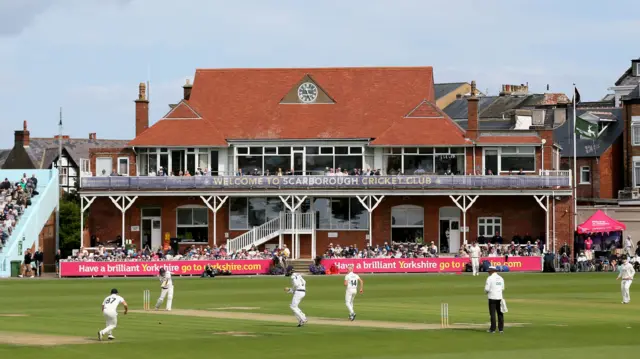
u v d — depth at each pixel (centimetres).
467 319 4134
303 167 8775
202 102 9212
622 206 9106
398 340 3466
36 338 3497
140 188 8356
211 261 7488
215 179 8375
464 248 7844
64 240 9631
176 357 3103
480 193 8262
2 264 7575
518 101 12275
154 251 8119
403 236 8531
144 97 9081
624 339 3528
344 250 7931
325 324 3953
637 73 11981
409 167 8706
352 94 9194
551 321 4056
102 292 5919
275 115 9050
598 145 10281
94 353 3147
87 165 8906
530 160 8588
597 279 6769
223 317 4247
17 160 12544
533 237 8444
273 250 8031
